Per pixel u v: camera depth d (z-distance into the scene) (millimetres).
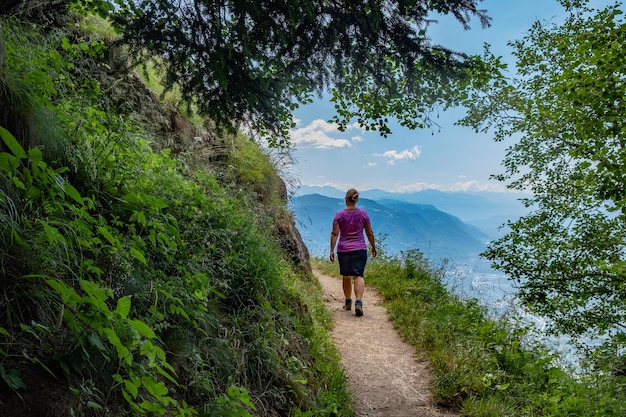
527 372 5113
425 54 3248
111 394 1725
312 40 3213
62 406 1462
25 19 3898
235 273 3697
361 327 6586
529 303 6441
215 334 2979
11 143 1413
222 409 2297
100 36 4898
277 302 4215
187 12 3035
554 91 5445
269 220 6727
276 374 3219
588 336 6086
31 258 1707
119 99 4848
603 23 4965
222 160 7176
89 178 2678
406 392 4652
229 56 3129
